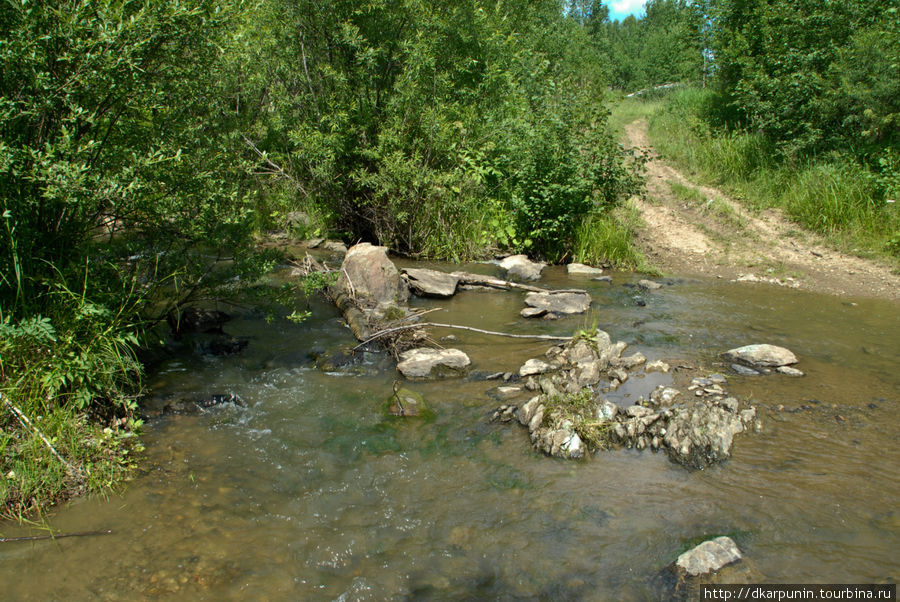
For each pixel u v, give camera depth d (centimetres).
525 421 424
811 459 375
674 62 3250
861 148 1105
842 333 616
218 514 327
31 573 280
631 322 652
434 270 861
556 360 537
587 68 2005
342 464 378
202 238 511
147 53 437
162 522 320
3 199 385
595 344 554
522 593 272
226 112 596
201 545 302
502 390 479
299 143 944
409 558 296
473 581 280
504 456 386
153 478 360
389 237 999
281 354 559
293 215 1040
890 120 1059
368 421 432
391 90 998
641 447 394
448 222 987
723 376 502
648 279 856
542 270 915
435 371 516
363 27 954
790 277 848
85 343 421
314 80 979
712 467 369
